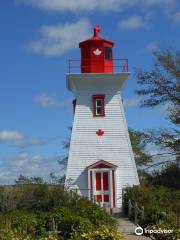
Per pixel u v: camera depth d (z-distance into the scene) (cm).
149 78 4997
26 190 3388
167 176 4678
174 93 4966
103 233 2014
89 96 4312
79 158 4191
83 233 2103
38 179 4209
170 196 3678
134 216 3303
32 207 3297
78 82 4297
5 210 3247
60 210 2781
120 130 4259
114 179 4156
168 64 4956
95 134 4241
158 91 4988
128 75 4266
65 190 3522
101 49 4372
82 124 4259
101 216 2855
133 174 4181
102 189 4150
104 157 4203
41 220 2570
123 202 3894
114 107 4300
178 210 3231
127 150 4222
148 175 4969
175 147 4966
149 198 3588
